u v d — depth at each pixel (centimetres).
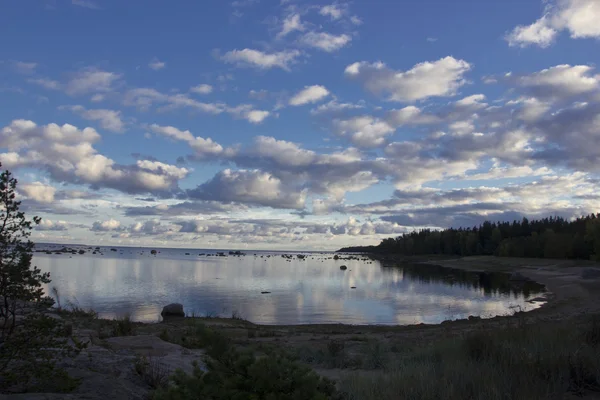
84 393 518
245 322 2569
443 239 17825
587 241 9819
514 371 650
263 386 339
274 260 17000
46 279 504
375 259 19212
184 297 4038
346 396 567
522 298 4253
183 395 360
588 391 602
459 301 4072
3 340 483
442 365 761
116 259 12144
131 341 1086
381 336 1898
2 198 478
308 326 2538
